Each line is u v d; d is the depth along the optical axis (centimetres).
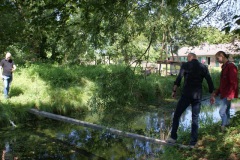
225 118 657
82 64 1602
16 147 718
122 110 592
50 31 510
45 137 812
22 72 1363
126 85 564
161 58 820
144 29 569
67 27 493
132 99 574
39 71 1366
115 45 586
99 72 1403
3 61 1041
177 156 568
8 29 493
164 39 686
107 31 507
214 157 530
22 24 489
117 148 717
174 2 509
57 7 455
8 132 856
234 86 639
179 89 1644
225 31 339
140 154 659
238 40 1060
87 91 1257
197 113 596
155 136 784
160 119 1048
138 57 595
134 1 516
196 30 688
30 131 873
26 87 1203
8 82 1061
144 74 606
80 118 1066
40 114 1012
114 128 734
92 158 647
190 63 586
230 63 645
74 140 787
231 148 548
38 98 1115
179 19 600
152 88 1475
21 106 1026
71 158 648
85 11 472
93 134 846
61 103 1144
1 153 669
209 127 718
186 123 955
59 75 1341
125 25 539
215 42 1030
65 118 935
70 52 543
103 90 568
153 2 539
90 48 523
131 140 773
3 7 443
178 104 610
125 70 566
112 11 487
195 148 579
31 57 1598
